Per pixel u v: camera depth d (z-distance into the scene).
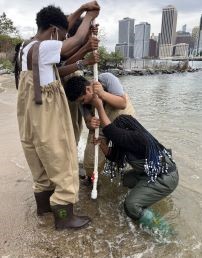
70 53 2.84
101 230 2.99
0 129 6.34
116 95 3.20
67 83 3.06
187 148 5.59
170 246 2.79
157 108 10.45
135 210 3.00
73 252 2.71
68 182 2.82
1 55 27.44
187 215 3.29
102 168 3.66
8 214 3.24
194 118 8.53
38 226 3.04
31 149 2.88
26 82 2.63
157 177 3.05
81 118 3.76
